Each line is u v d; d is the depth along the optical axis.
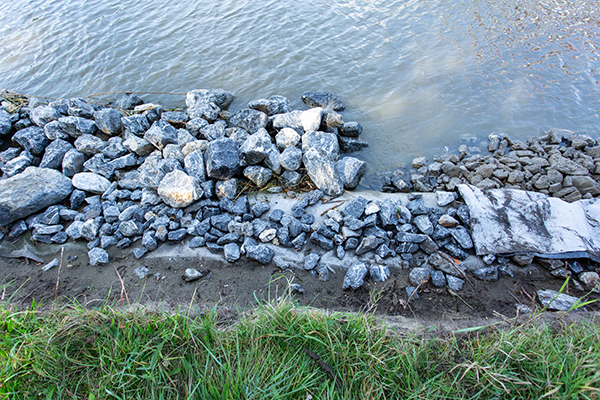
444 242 3.83
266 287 3.56
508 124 5.59
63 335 2.63
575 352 2.45
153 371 2.47
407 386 2.41
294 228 4.00
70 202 4.65
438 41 7.35
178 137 5.25
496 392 2.35
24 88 7.22
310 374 2.48
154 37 8.30
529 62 6.62
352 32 7.87
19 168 5.10
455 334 2.86
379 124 5.81
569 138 5.16
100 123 5.69
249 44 7.78
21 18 9.52
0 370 2.39
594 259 3.51
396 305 3.34
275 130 5.55
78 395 2.41
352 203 4.16
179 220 4.24
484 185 4.56
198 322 2.91
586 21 7.50
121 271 3.80
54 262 3.92
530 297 3.35
